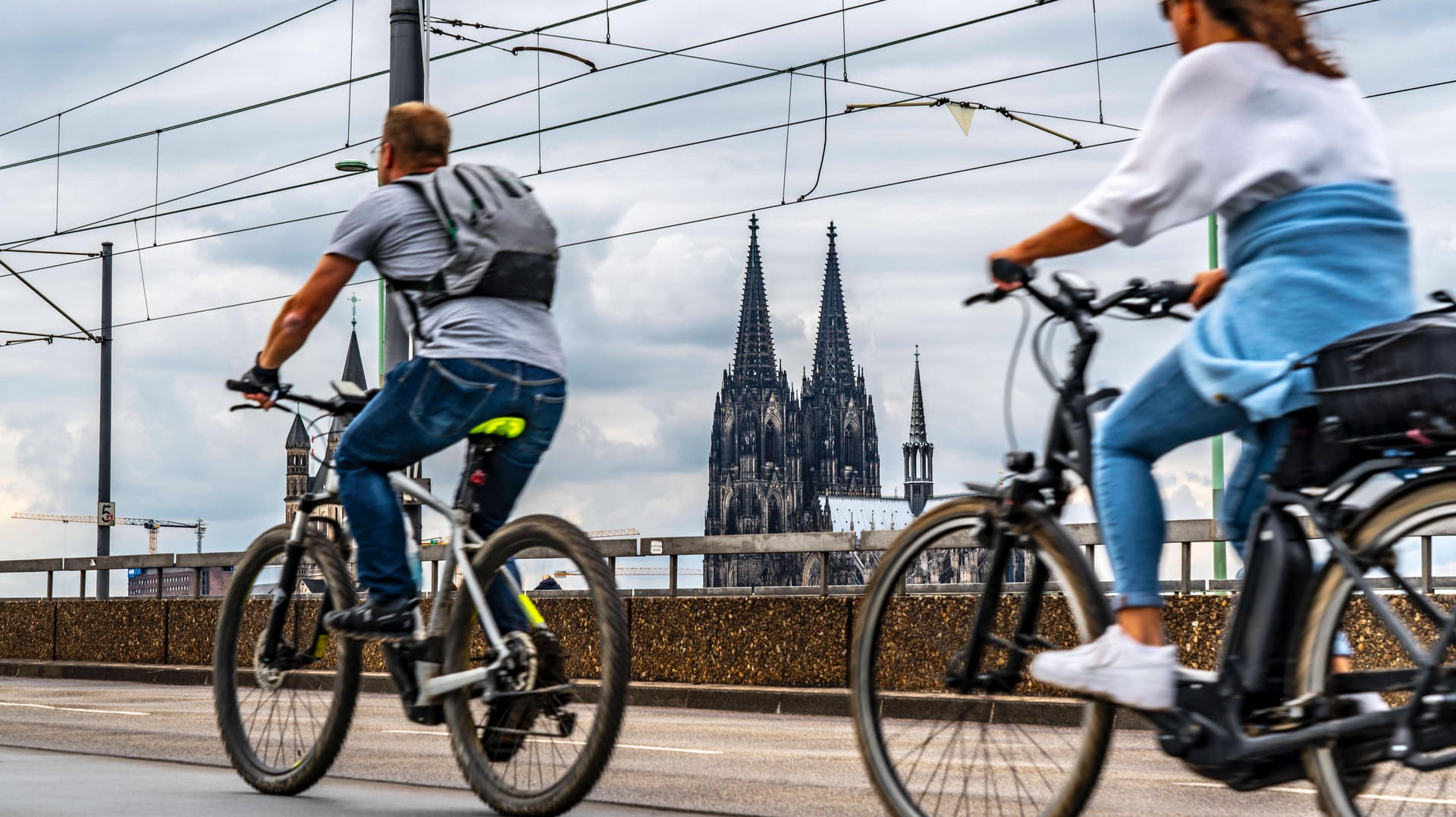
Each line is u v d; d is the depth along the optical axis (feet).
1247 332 11.29
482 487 16.34
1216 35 11.55
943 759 13.14
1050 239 11.89
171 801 16.87
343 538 18.10
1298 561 11.13
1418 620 10.49
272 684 17.99
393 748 25.72
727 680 39.11
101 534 118.42
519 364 15.85
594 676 15.90
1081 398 12.49
